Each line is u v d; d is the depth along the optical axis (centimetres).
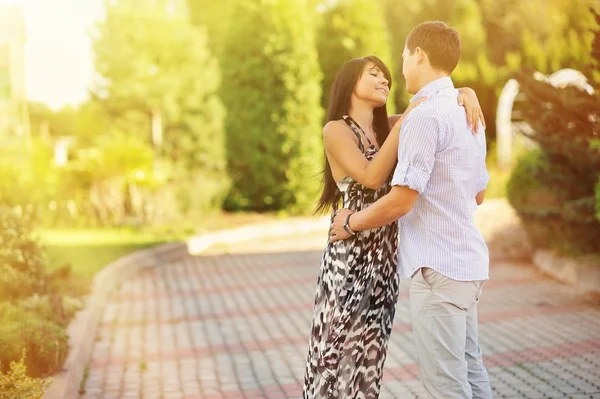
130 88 1908
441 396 315
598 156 730
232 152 1786
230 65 1766
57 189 1522
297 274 1014
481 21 2370
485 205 1816
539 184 927
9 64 1736
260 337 663
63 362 504
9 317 506
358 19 1956
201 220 1572
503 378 507
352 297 326
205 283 966
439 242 311
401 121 311
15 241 647
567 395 464
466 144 310
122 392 509
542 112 721
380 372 337
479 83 2267
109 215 1519
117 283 962
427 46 315
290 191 1736
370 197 329
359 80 335
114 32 1939
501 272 941
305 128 1731
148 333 689
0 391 389
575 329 632
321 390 333
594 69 667
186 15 1989
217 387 518
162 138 1883
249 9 1734
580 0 1102
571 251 870
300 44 1728
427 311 315
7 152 1602
